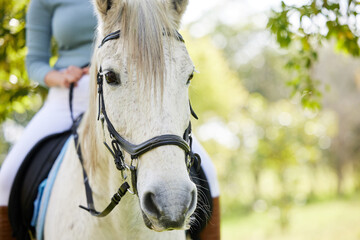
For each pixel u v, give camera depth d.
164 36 1.75
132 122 1.71
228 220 15.31
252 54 31.83
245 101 16.58
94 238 2.09
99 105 1.94
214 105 14.76
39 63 2.83
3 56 4.73
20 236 2.56
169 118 1.68
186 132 1.82
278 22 3.63
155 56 1.68
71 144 2.39
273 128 13.54
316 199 17.81
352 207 14.80
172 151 1.65
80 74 2.68
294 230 12.16
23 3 4.59
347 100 18.92
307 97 4.10
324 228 11.84
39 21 2.88
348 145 19.23
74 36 2.82
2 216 2.56
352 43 3.74
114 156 1.84
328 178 21.42
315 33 3.68
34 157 2.62
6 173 2.58
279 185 13.21
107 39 1.83
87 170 2.16
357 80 18.36
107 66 1.77
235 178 17.12
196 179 2.46
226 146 16.19
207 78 14.49
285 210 12.57
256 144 14.00
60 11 2.82
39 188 2.46
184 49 1.81
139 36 1.71
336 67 18.52
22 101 5.18
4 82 5.04
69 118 2.71
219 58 15.55
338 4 3.50
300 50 3.95
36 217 2.45
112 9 1.89
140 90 1.68
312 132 13.62
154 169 1.63
